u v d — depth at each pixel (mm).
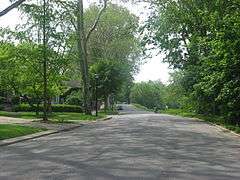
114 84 77188
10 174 12359
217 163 14680
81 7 54000
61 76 39750
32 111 60062
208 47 36406
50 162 14711
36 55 37438
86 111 58312
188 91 52469
